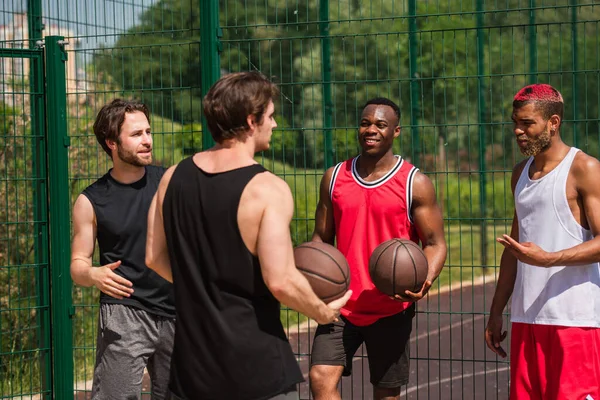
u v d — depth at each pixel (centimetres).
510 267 441
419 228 456
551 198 402
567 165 400
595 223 391
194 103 650
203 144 546
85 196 447
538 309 406
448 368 795
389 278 426
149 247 328
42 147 579
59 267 573
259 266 300
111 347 443
